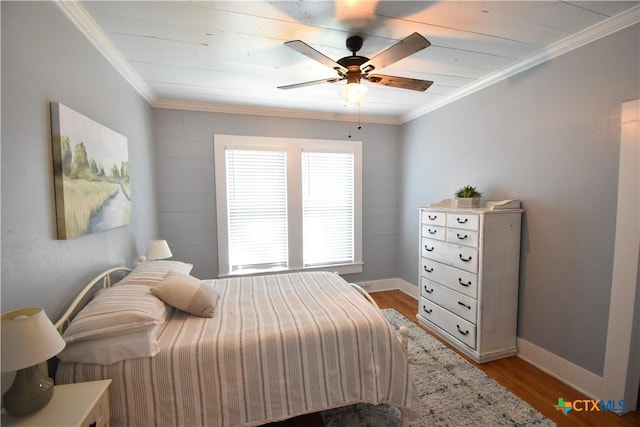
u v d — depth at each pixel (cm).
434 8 166
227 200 356
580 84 201
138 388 134
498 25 185
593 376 198
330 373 157
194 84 280
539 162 231
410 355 253
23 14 121
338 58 229
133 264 248
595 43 191
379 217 425
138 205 266
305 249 393
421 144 377
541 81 227
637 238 174
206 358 141
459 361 245
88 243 172
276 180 374
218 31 188
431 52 222
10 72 114
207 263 357
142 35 191
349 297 208
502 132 263
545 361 230
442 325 285
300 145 379
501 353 248
